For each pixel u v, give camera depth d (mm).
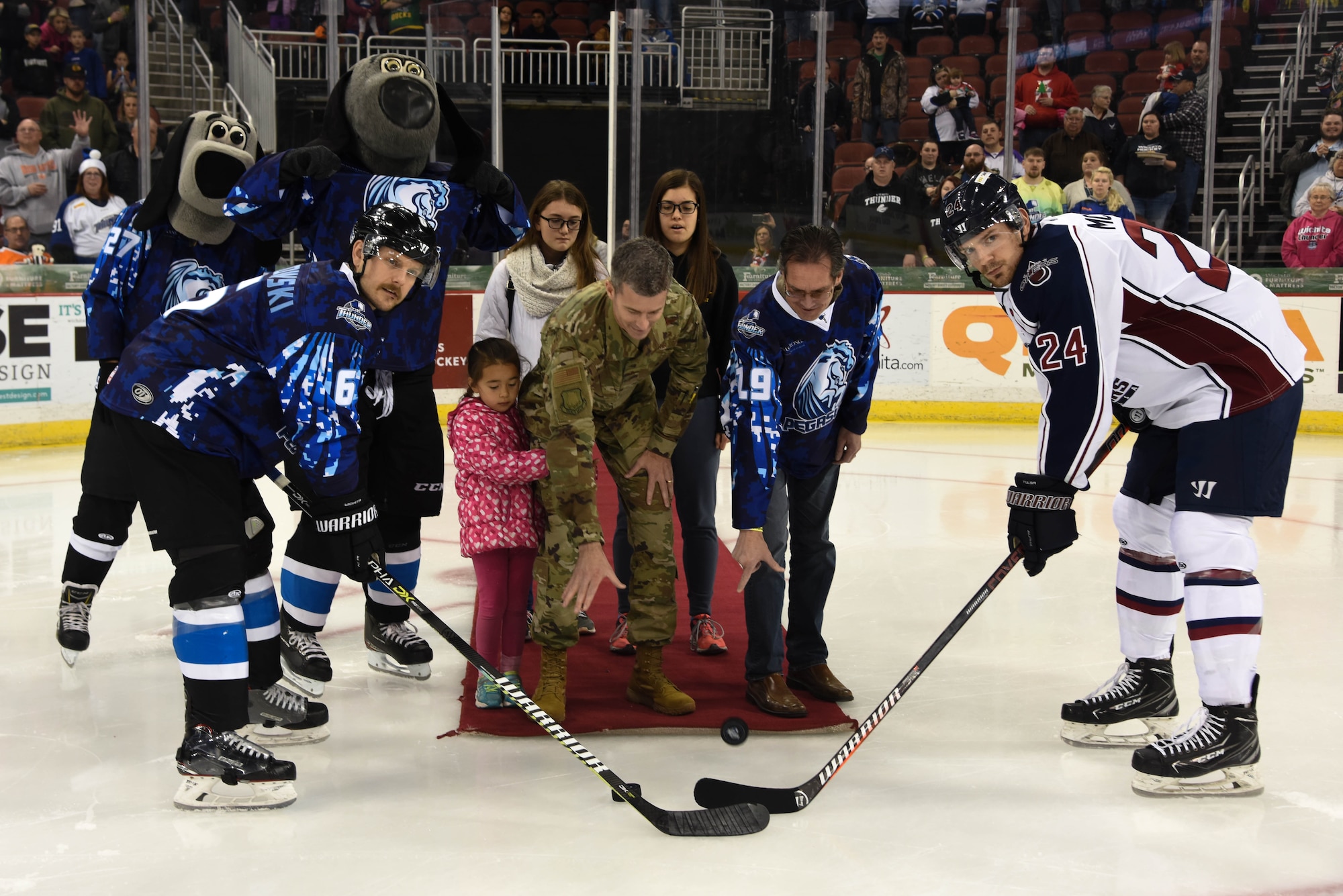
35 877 2371
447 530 5969
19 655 3902
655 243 2699
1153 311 2793
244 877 2367
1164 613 3152
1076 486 2842
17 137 9070
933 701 3490
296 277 2639
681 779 2881
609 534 5172
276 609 3094
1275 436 2807
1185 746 2807
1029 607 4535
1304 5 10484
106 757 3039
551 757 3031
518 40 11344
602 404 3090
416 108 3482
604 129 11703
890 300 9766
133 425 2650
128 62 9867
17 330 8109
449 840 2535
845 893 2303
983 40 10602
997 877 2379
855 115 10430
